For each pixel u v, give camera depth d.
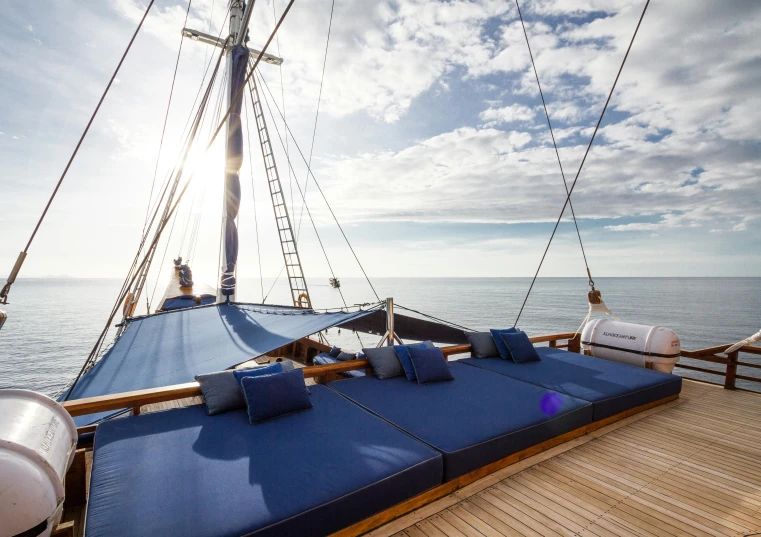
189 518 1.92
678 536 2.33
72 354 39.25
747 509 2.61
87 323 64.44
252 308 6.58
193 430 2.92
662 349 5.20
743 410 4.43
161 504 2.02
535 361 5.29
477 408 3.53
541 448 3.41
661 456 3.35
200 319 6.18
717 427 3.96
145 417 3.14
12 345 44.34
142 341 5.27
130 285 5.95
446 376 4.34
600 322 6.05
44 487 1.67
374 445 2.73
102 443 2.68
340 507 2.17
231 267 7.29
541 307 86.44
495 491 2.80
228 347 4.32
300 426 3.04
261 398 3.16
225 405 3.27
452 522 2.45
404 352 4.52
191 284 12.38
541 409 3.55
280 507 2.04
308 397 3.45
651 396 4.39
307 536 2.05
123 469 2.34
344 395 3.85
